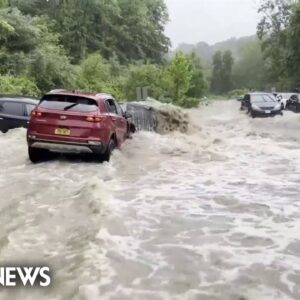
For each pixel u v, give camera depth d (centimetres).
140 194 731
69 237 537
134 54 5669
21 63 2389
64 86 2692
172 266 452
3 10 2455
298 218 610
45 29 2958
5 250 500
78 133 977
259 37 5494
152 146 1273
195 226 571
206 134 1828
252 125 2141
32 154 1008
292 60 3888
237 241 521
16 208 655
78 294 397
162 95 3569
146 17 5950
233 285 412
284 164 1064
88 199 675
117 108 1176
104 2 5069
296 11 3584
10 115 1381
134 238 527
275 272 438
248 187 801
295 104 2791
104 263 456
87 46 4728
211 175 912
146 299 387
